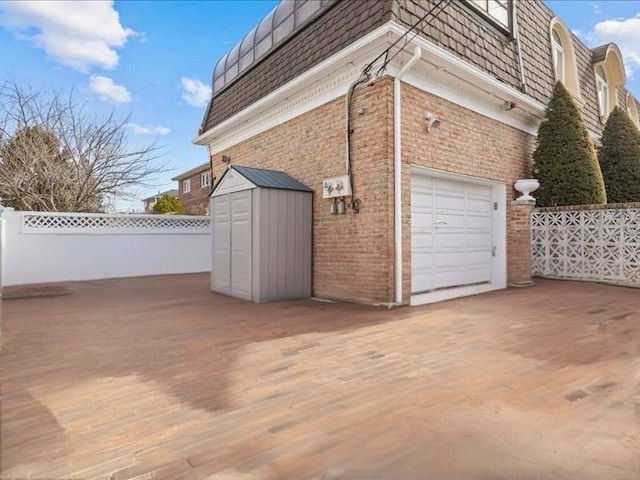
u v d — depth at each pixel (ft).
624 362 11.52
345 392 9.80
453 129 23.86
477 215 27.22
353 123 22.11
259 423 8.25
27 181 43.19
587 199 28.71
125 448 7.34
